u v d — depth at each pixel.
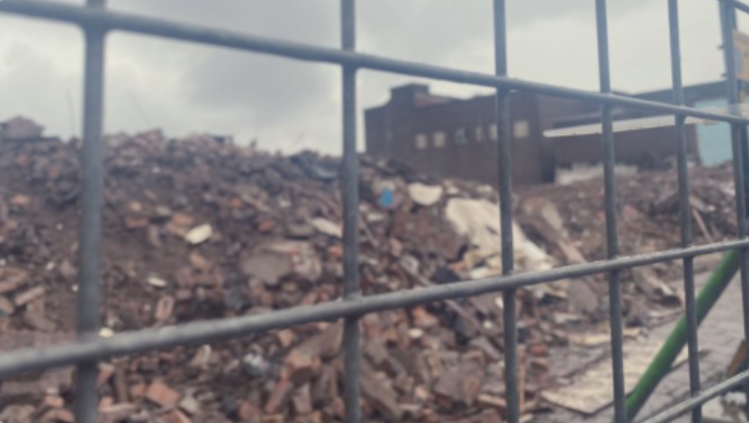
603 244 16.98
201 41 0.77
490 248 12.94
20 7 0.64
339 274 10.17
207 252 11.02
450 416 6.42
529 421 5.73
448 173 40.97
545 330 9.17
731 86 1.90
